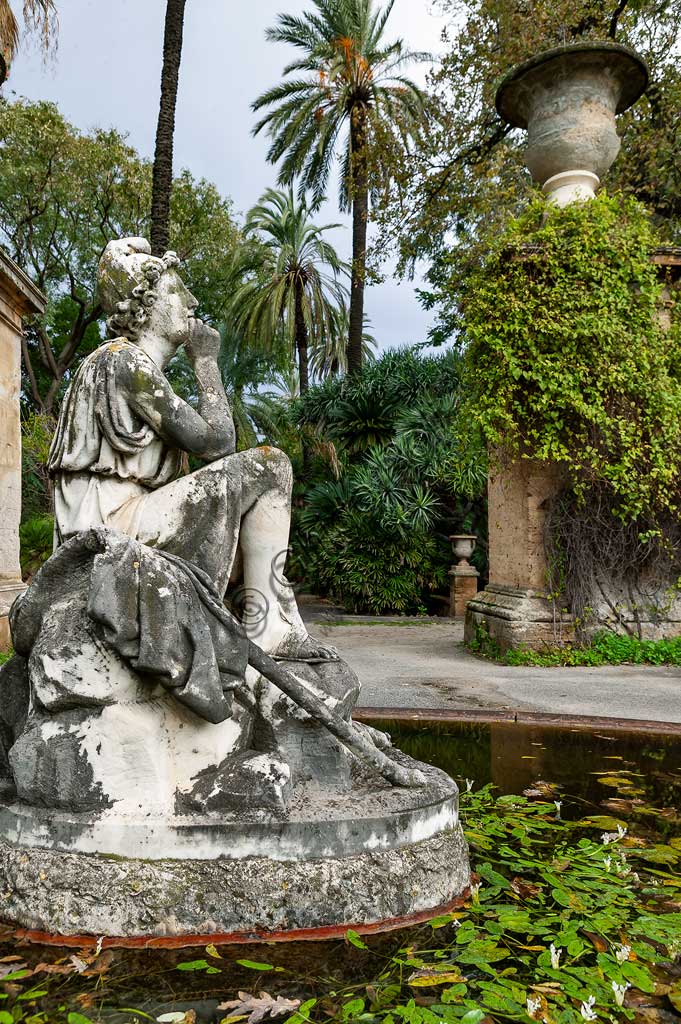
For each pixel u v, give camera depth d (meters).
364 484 15.59
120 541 1.95
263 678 2.27
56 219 22.22
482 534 15.77
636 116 12.85
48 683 1.94
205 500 2.29
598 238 7.60
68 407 2.36
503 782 3.37
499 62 11.98
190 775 2.00
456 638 10.20
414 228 13.98
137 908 1.82
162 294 2.49
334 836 1.97
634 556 7.87
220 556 2.30
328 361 27.38
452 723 4.48
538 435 7.57
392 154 13.81
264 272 23.19
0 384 7.30
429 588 15.92
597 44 7.82
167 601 1.95
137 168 21.06
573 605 7.75
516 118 9.20
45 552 10.75
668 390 7.54
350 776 2.24
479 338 7.70
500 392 7.59
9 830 1.99
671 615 7.96
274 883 1.87
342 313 24.84
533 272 7.76
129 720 1.94
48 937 1.83
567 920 2.05
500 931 1.96
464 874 2.21
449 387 18.00
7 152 20.39
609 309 7.56
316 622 12.75
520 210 13.20
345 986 1.68
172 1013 1.56
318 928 1.88
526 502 7.98
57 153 20.66
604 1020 1.60
